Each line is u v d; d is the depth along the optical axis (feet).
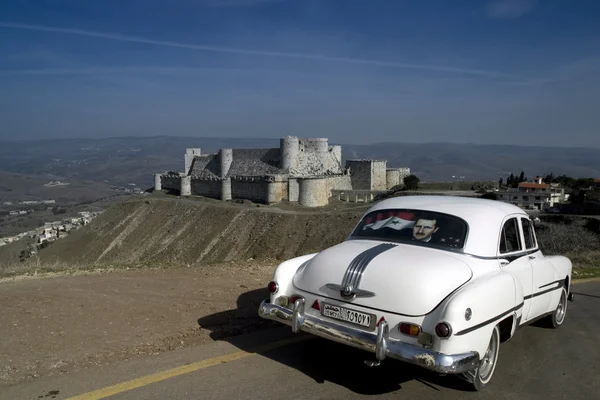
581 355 19.75
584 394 15.74
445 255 15.89
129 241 216.54
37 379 14.33
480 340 14.17
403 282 14.40
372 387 15.26
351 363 17.20
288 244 169.07
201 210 223.30
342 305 15.29
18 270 34.65
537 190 211.61
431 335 13.53
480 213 17.88
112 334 18.86
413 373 16.67
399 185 265.34
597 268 42.91
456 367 13.10
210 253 184.03
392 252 15.99
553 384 16.51
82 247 222.28
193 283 28.66
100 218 254.06
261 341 19.03
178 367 15.75
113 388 13.83
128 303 23.38
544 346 20.86
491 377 16.83
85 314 21.27
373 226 18.61
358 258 15.85
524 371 17.71
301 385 14.99
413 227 17.65
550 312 22.36
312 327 15.69
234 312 23.02
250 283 29.43
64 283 27.35
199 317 21.95
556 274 22.03
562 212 175.52
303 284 16.70
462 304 13.47
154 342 18.28
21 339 17.75
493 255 16.97
